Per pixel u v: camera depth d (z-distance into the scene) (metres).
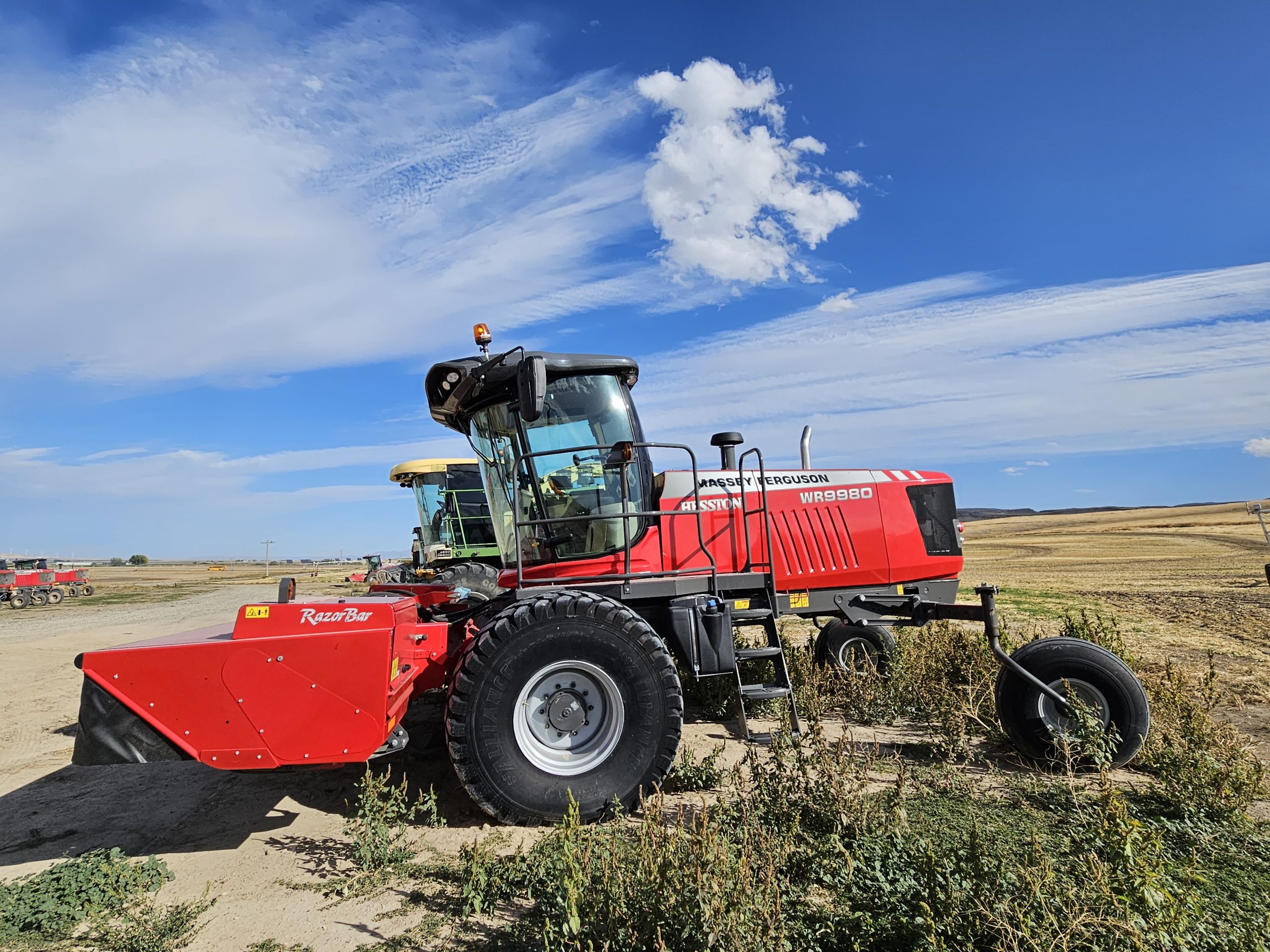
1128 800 3.89
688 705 6.30
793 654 7.05
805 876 3.01
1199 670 6.91
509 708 3.96
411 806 4.27
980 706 5.21
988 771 4.51
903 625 5.87
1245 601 13.26
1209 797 3.63
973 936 2.46
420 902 3.15
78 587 32.84
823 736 4.82
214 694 3.64
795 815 3.38
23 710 7.30
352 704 3.69
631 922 2.52
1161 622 10.53
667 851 2.74
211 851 3.78
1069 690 4.45
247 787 4.74
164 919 3.03
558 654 4.03
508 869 3.21
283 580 4.44
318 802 4.45
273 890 3.31
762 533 5.73
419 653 4.38
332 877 3.44
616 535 5.11
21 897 3.12
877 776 4.38
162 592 37.16
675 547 5.35
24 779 5.04
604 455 5.11
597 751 4.09
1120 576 21.83
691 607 4.74
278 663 3.67
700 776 4.29
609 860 2.82
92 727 3.59
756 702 6.07
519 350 4.79
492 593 9.63
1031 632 8.94
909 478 6.33
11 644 13.03
